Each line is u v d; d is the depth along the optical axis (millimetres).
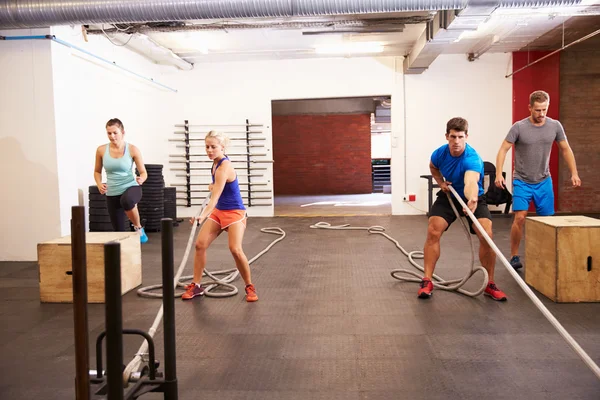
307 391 2299
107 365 1532
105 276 1516
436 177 3758
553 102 9172
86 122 6625
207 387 2350
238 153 9602
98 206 6250
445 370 2500
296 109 14656
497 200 8180
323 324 3227
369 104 14516
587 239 3520
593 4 6371
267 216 9539
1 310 3650
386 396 2236
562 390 2262
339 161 15812
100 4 4652
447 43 6945
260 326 3205
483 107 9281
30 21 4711
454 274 4531
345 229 7586
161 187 7520
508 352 2711
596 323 3139
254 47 8617
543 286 3766
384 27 7336
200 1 4680
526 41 8398
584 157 9328
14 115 5480
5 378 2494
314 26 6988
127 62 7965
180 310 3564
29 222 5535
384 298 3797
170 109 9602
